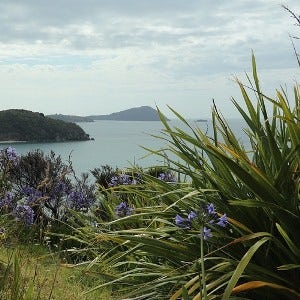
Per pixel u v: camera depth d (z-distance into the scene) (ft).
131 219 14.80
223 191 12.49
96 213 27.02
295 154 11.46
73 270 18.78
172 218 13.89
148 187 17.44
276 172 11.83
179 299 12.42
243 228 11.42
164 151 15.33
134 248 12.96
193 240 13.11
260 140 12.75
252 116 13.11
